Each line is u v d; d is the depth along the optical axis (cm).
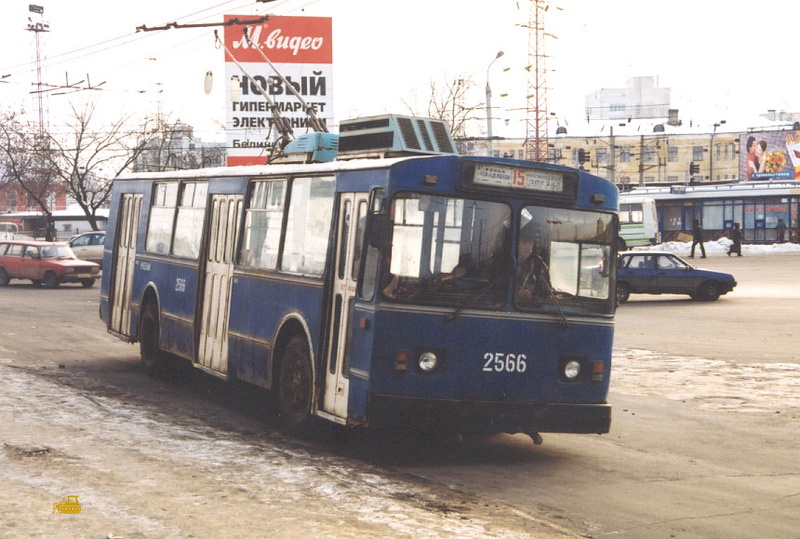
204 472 785
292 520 650
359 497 729
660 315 2561
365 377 858
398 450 948
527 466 899
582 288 919
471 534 640
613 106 14138
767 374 1551
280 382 1036
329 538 610
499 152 11262
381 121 1024
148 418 1046
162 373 1397
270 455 877
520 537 643
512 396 884
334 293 941
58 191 6312
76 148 4978
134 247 1541
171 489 720
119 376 1397
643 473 884
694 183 7600
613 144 11150
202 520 638
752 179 9369
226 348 1178
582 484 830
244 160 3591
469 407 866
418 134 1013
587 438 1062
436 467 875
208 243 1265
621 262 3017
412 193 866
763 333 2122
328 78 3641
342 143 1087
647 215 5172
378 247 846
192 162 5375
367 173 906
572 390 905
